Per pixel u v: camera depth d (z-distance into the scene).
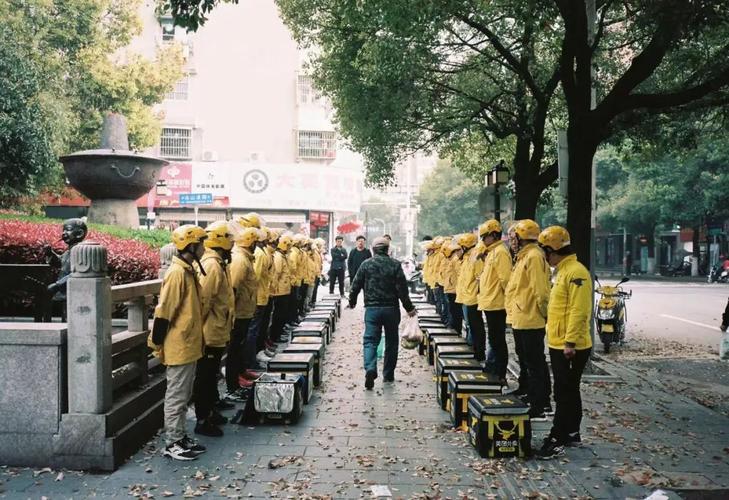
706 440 6.15
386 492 4.77
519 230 6.71
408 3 9.02
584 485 4.98
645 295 24.55
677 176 31.47
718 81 7.96
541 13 10.05
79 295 5.12
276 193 31.83
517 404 5.70
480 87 13.90
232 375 7.60
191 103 33.06
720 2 7.35
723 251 37.59
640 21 7.97
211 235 6.20
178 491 4.76
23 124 15.72
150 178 14.04
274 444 5.90
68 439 5.10
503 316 8.02
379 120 13.17
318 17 13.52
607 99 8.30
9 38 16.28
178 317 5.40
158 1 7.03
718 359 10.91
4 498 4.57
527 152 12.64
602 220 39.47
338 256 19.58
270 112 33.91
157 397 6.36
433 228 57.28
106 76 22.91
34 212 24.02
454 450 5.78
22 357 5.13
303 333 9.31
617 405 7.51
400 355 10.96
